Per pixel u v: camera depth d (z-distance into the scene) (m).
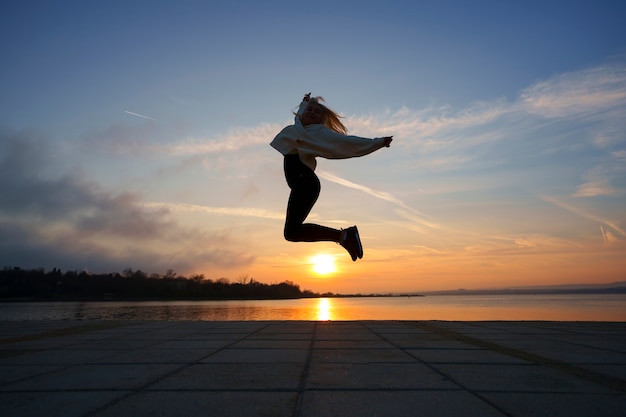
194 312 61.62
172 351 4.59
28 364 3.90
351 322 7.93
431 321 8.04
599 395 2.73
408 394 2.76
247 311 64.19
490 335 5.97
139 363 3.89
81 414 2.38
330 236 3.73
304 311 63.41
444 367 3.64
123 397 2.72
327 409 2.44
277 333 6.28
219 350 4.64
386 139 3.67
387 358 4.09
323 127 3.80
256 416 2.32
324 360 3.98
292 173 3.70
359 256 3.75
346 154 3.68
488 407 2.47
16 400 2.66
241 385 3.02
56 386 3.02
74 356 4.33
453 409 2.43
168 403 2.57
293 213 3.60
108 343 5.30
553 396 2.71
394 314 52.09
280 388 2.92
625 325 7.43
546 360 3.98
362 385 3.00
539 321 8.05
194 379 3.21
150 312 63.09
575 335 5.96
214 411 2.41
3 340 5.69
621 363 3.83
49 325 7.88
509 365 3.73
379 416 2.31
